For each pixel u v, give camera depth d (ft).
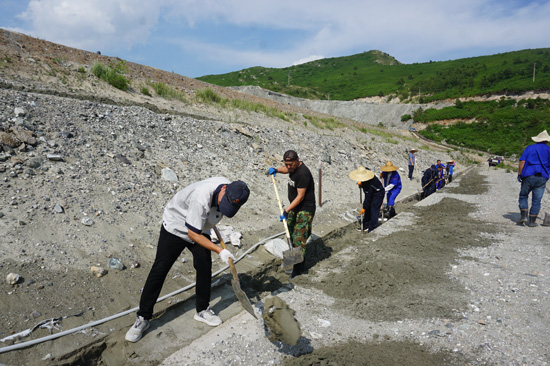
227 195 10.03
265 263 16.92
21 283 11.54
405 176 54.39
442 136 203.92
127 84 41.04
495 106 244.63
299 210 16.35
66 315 10.93
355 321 12.15
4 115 20.36
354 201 31.35
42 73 33.30
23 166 17.48
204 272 11.53
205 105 46.32
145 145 25.35
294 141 43.80
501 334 10.81
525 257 17.37
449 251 18.66
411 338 10.97
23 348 9.53
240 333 11.45
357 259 17.89
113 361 10.21
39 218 14.64
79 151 20.74
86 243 14.39
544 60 360.89
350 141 57.82
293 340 10.96
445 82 330.13
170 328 11.55
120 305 11.97
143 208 18.35
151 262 14.73
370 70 555.28
